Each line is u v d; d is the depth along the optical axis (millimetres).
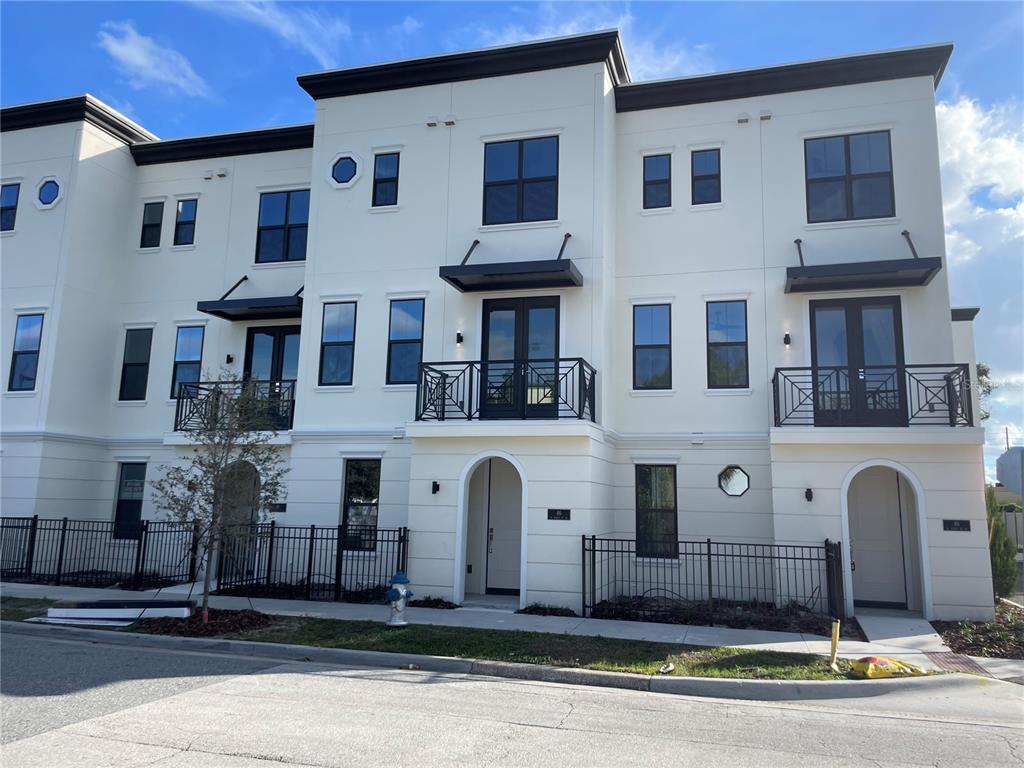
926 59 13680
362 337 14906
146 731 5984
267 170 17250
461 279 13594
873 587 12797
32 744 5609
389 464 14367
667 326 14492
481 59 14602
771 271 14016
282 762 5305
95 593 13500
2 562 15531
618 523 14008
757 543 13109
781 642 9758
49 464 15938
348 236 15250
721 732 6391
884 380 12992
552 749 5762
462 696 7449
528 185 14305
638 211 14852
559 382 13094
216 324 17000
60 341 16359
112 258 17703
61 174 16984
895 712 7207
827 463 12203
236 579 14711
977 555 11461
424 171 14969
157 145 17828
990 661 9133
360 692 7496
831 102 14141
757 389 13781
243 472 11695
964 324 18594
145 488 16859
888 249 13469
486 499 13922
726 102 14703
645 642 9594
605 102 14188
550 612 11750
